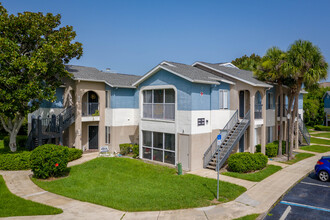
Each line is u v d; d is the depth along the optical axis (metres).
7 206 10.02
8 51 15.48
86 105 22.30
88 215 9.47
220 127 18.53
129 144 21.55
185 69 18.59
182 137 16.75
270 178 14.66
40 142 18.19
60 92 21.38
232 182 13.77
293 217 9.73
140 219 9.23
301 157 20.84
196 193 11.96
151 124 18.77
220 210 10.11
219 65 23.27
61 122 19.33
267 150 20.47
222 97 18.75
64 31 18.34
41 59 15.92
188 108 16.30
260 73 20.39
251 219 9.27
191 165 16.16
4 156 15.84
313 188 13.20
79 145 20.45
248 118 18.84
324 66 17.95
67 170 15.78
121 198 11.20
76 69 22.59
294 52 17.73
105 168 16.20
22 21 16.17
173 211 9.99
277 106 23.08
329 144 28.98
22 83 16.12
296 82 20.12
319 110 48.22
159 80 18.17
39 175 13.84
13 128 18.39
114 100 21.53
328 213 10.09
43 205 10.23
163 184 13.34
